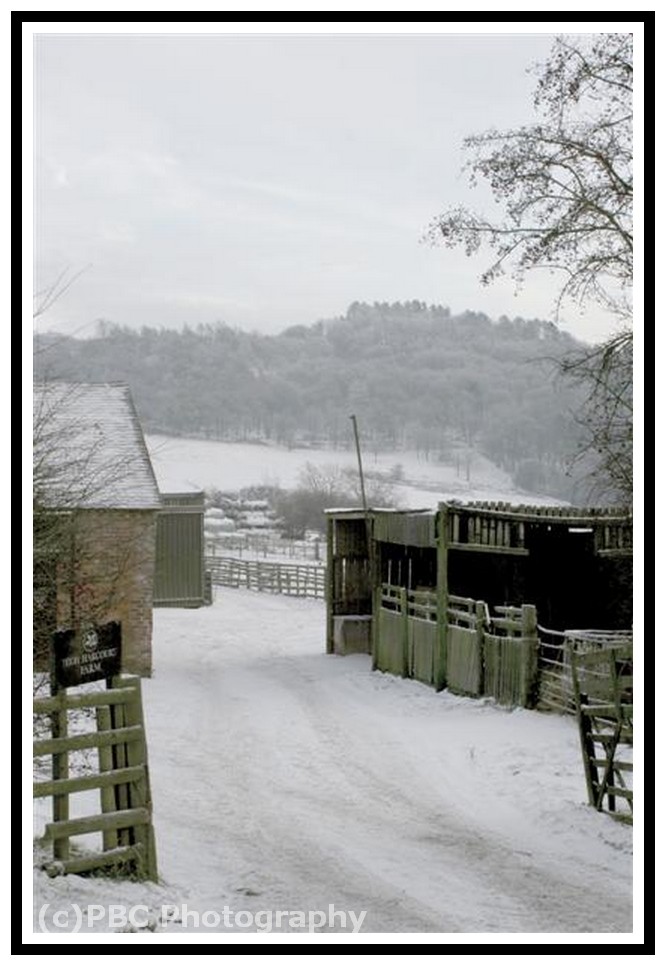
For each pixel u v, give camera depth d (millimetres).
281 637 29531
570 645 16000
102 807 8367
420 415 128625
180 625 31891
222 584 46281
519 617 19609
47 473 14164
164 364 141875
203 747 15516
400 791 12727
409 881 9227
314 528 66062
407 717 17656
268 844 10414
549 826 10922
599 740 11227
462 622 20469
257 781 13328
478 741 14922
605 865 9633
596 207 14078
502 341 143000
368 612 26359
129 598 21984
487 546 19000
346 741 15820
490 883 9180
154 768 13914
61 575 19109
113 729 8477
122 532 21859
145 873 8484
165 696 19922
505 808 11797
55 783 8008
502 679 17500
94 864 8180
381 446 127500
